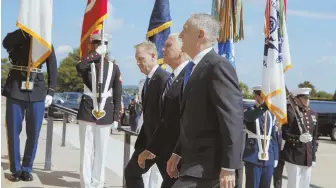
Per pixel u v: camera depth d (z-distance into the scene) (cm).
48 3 568
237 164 294
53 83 600
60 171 714
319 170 1190
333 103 2253
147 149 423
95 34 589
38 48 577
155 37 632
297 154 638
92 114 571
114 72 588
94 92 575
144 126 459
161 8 633
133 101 1688
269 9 643
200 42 320
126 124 2003
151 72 461
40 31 566
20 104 591
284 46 663
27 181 609
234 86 302
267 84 617
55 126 1778
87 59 575
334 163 1353
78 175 691
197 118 312
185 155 320
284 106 612
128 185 467
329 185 966
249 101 882
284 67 661
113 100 595
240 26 655
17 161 600
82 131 576
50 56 593
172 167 363
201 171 307
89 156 579
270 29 636
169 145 416
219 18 659
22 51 586
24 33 580
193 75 318
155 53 466
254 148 588
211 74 306
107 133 585
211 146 311
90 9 604
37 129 607
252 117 581
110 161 949
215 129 312
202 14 325
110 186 665
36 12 564
